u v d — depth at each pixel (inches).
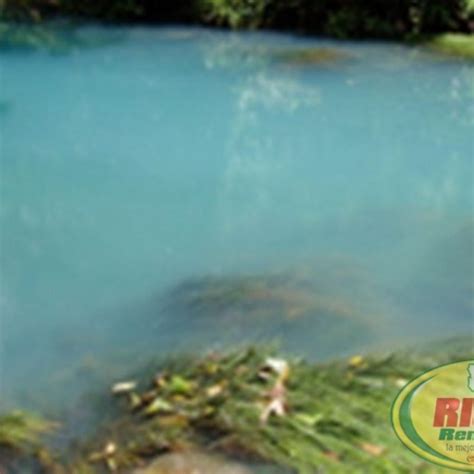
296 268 129.6
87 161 180.9
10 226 146.6
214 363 98.3
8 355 103.0
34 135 196.2
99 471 78.9
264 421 84.9
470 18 331.0
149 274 128.8
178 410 87.9
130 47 298.5
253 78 255.1
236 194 163.5
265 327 108.7
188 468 78.6
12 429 85.6
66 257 134.9
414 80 254.1
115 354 102.5
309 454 79.5
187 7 358.3
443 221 150.1
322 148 192.2
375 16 329.1
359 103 228.1
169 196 162.9
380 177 173.3
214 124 209.0
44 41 301.4
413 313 113.6
